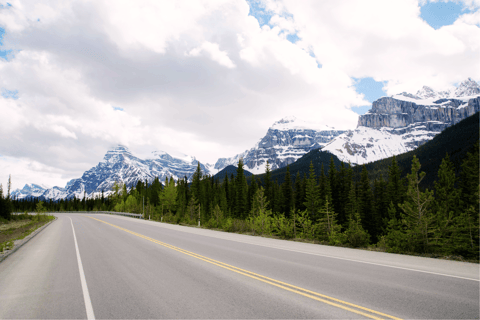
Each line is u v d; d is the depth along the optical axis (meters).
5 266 9.28
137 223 33.00
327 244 13.90
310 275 6.86
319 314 4.38
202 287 6.05
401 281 6.18
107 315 4.57
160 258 9.77
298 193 65.81
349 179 62.75
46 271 8.23
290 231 17.56
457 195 32.28
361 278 6.50
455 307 4.56
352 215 49.91
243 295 5.43
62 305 5.15
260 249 11.41
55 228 27.34
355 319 4.15
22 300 5.52
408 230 11.27
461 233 9.74
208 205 79.31
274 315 4.37
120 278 7.07
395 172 52.75
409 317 4.19
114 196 113.12
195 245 12.95
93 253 11.35
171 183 74.56
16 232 25.50
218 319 4.26
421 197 12.22
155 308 4.83
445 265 7.95
